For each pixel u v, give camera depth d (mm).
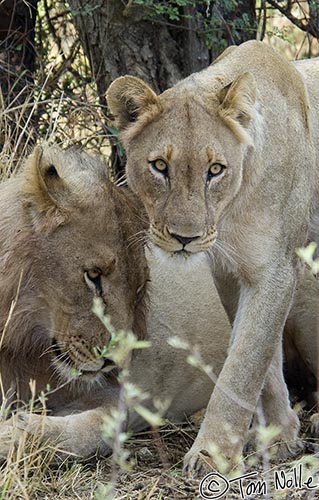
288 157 9383
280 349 9609
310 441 10016
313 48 16062
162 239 8688
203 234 8625
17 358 9375
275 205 9242
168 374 10266
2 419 9031
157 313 10234
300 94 9805
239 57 9602
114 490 8398
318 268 7133
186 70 13023
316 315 10914
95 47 13195
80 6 12992
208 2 12383
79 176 9266
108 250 9047
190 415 10570
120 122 9273
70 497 8414
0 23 13883
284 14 13969
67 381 9094
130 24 12867
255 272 9180
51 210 9086
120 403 9086
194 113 8891
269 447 9234
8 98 13109
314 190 9852
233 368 8938
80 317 9062
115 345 8977
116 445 8312
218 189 8789
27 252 9156
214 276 9711
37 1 14180
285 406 9586
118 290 9086
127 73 13023
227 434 8719
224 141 8836
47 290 9172
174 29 13031
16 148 12117
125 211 9250
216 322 10477
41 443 8961
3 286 9180
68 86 13961
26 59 14109
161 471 8969
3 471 8438
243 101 8953
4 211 9344
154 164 8812
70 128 13109
